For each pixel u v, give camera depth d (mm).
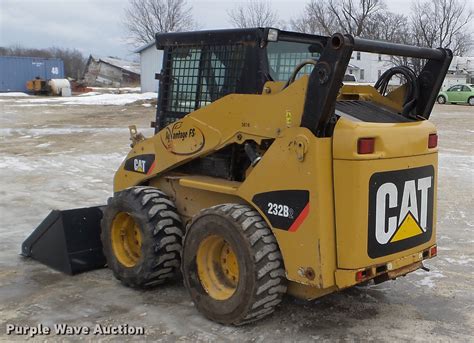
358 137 3662
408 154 3975
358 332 4211
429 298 4895
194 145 4680
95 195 9164
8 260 5883
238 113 4277
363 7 45344
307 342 4043
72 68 91688
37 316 4484
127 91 48656
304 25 45281
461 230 7090
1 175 10859
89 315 4500
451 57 4395
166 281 5047
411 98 4496
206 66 4762
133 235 5141
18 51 90000
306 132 3729
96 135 17109
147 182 5312
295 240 3852
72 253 5465
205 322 4348
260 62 4324
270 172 3979
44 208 8273
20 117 22984
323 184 3715
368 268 3814
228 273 4383
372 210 3781
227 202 4566
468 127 19312
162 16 55969
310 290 4055
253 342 4027
